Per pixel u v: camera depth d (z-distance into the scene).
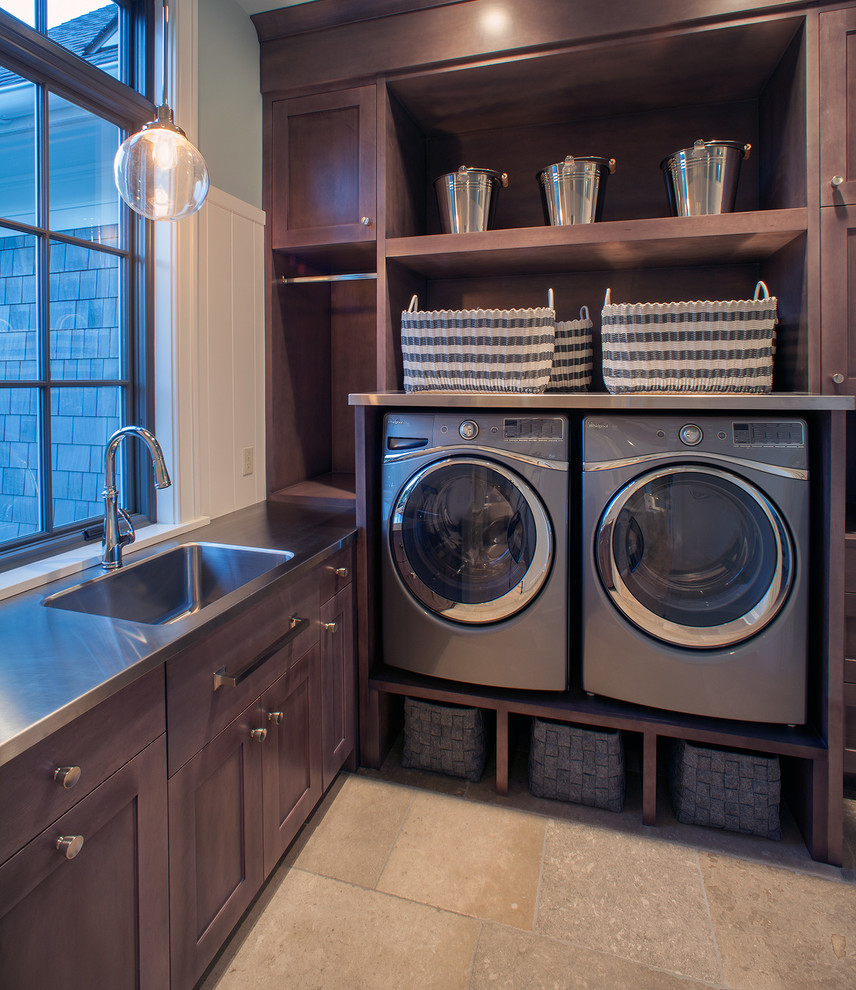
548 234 2.01
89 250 1.75
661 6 1.88
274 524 2.08
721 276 2.29
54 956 0.86
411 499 1.97
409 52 2.12
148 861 1.04
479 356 1.94
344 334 2.86
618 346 1.85
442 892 1.57
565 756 1.90
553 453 1.83
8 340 1.53
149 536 1.81
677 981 1.33
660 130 2.34
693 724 1.78
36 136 1.57
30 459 1.61
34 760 0.81
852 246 1.80
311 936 1.43
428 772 2.07
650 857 1.70
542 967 1.36
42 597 1.34
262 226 2.37
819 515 1.71
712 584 1.76
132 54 1.87
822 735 1.69
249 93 2.27
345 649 1.93
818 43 1.80
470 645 1.94
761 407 1.63
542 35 1.99
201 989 1.30
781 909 1.52
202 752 1.19
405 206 2.38
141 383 1.94
